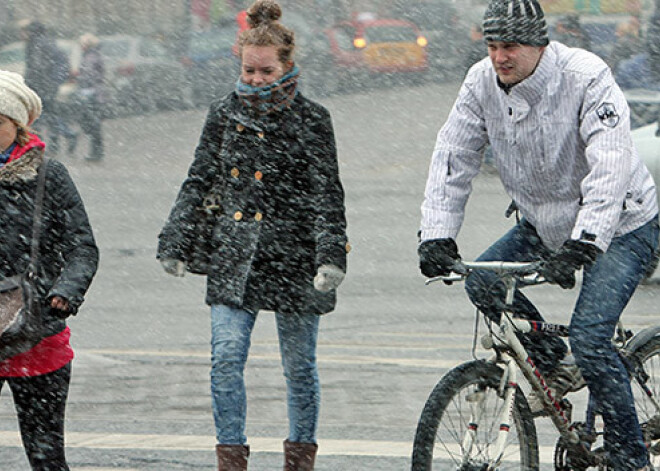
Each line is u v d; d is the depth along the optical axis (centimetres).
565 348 1530
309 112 1548
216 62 8688
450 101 9069
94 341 2694
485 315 1511
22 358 1349
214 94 8662
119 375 2377
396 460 1816
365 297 3167
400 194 5131
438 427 1412
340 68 9481
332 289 1550
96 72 6919
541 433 1962
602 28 7769
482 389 1448
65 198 1363
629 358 1576
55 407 1377
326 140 1548
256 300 1555
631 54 6000
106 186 5581
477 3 9950
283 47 1531
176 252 1556
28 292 1338
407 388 2270
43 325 1347
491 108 1482
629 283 1462
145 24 10331
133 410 2127
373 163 6338
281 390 2262
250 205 1552
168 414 2102
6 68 7812
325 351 2566
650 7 7912
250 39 1525
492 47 1434
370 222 4378
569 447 1538
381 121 8175
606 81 1439
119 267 3619
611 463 1503
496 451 1445
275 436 1953
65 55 6844
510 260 1554
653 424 1591
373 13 10375
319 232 1542
